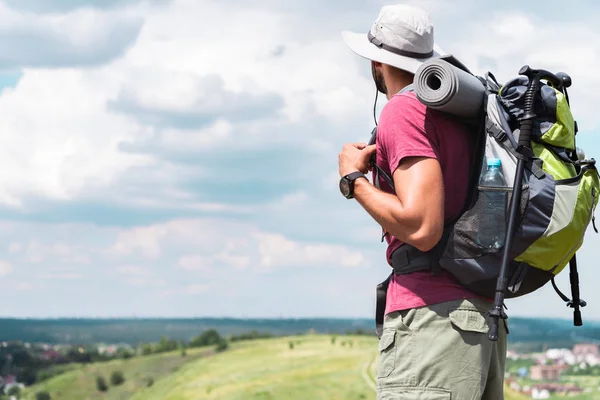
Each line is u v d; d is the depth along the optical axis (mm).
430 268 2326
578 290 2529
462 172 2314
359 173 2387
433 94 2246
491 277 2238
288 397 16484
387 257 2482
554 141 2270
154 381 30328
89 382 37219
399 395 2350
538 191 2205
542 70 2273
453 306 2305
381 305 2531
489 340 2326
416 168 2256
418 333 2336
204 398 21109
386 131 2334
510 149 2248
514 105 2271
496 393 2496
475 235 2240
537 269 2262
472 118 2326
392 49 2471
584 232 2301
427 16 2500
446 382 2291
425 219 2211
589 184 2275
